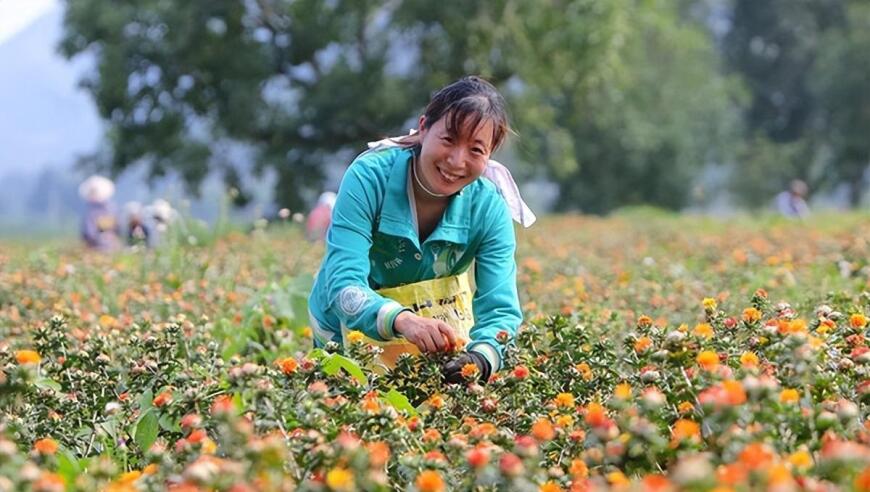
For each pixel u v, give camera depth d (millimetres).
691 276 14984
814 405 5527
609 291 12602
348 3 49656
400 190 7441
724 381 5230
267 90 51344
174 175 52062
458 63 49344
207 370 7664
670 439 5512
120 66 49438
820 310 7652
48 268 16922
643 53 64938
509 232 7750
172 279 14188
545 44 49219
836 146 86562
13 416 6605
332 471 4586
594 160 68500
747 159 86000
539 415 6410
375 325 7164
